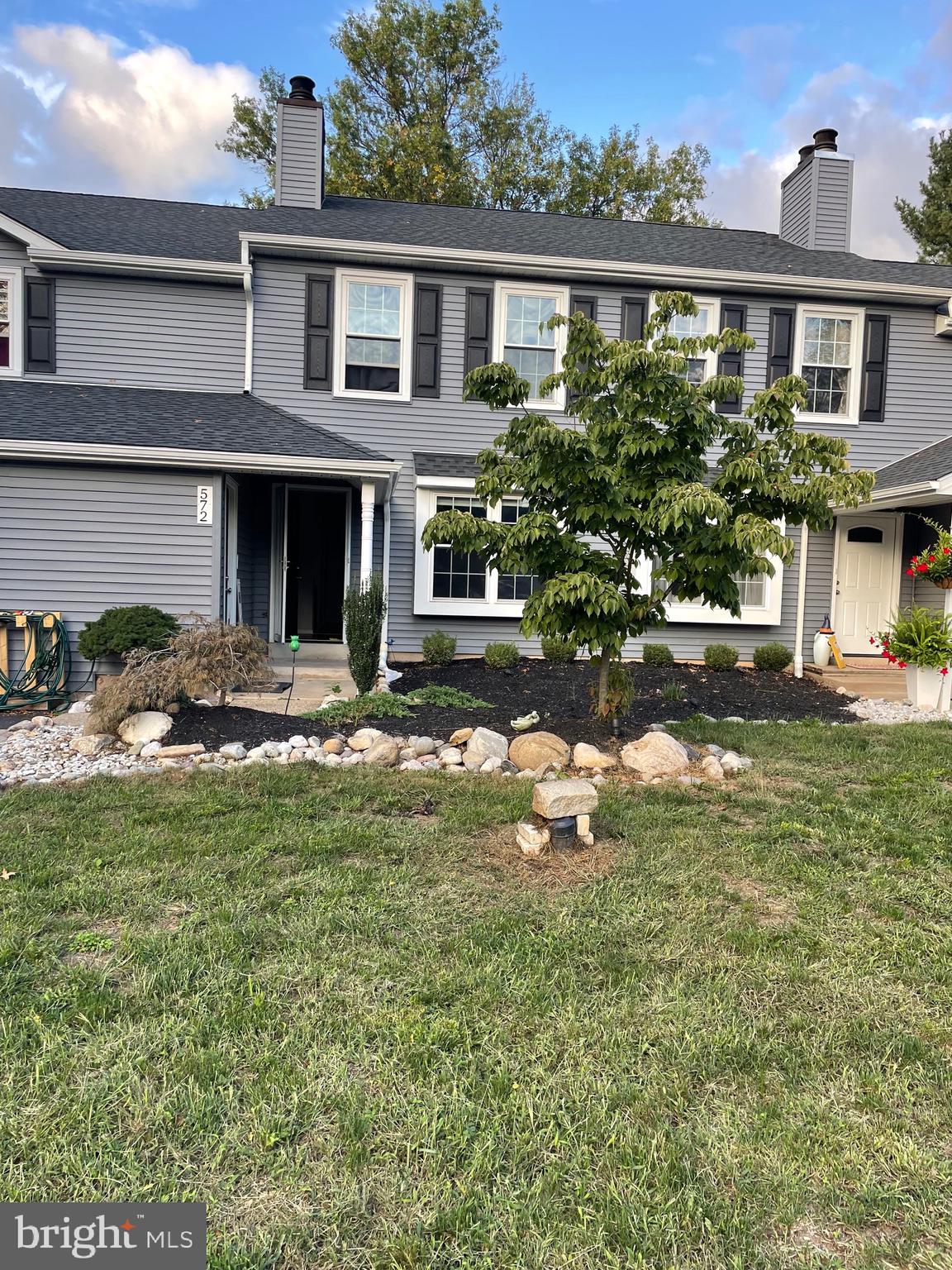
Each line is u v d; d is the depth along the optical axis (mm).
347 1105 2098
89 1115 2041
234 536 9672
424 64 23422
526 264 10625
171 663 6238
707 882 3650
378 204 13102
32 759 5734
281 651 10344
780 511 5617
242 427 9234
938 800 4914
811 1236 1748
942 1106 2168
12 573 8391
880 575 11852
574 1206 1799
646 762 5508
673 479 5504
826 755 6082
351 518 10906
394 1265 1642
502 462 5984
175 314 10445
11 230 9758
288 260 10523
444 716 7078
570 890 3549
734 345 5617
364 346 10812
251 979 2703
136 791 4840
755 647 11641
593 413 5707
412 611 10984
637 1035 2453
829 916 3330
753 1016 2586
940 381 11773
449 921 3203
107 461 8305
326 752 5980
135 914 3184
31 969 2734
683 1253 1688
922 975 2859
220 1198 1807
